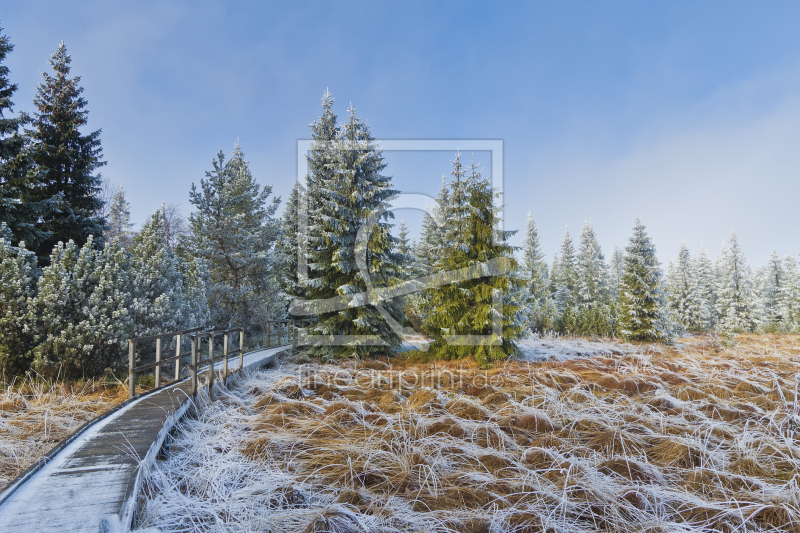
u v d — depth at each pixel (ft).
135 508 9.89
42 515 8.77
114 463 11.67
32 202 36.58
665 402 20.77
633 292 65.41
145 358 28.53
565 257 134.51
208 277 47.98
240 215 52.29
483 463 14.12
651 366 31.24
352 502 11.46
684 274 110.42
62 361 24.09
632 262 67.15
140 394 19.81
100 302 26.18
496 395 21.97
